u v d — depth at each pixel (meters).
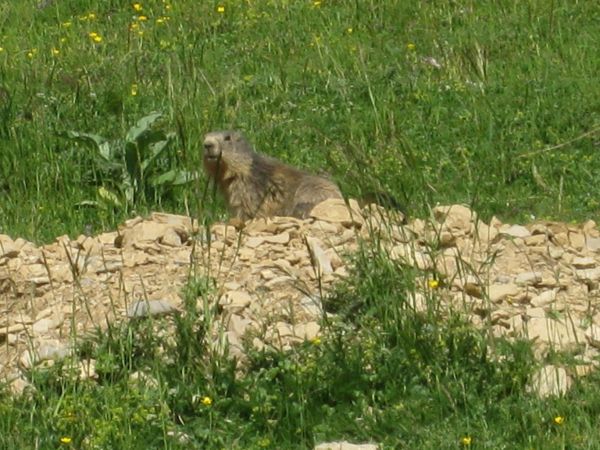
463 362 13.70
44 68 27.39
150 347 14.02
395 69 26.55
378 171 20.47
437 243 15.43
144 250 16.09
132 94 25.52
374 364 13.73
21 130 23.64
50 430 12.95
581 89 25.20
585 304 14.94
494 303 14.84
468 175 22.02
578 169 22.34
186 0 31.55
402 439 12.86
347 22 29.80
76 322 14.80
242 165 20.17
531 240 16.36
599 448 12.41
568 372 13.56
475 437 12.76
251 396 13.36
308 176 20.25
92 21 30.83
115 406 13.16
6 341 14.62
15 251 16.23
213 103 24.84
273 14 30.53
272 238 16.22
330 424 13.08
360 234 16.20
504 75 26.22
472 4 30.22
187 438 12.94
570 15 29.30
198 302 14.80
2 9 31.91
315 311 14.73
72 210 21.27
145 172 21.50
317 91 25.84
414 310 14.02
